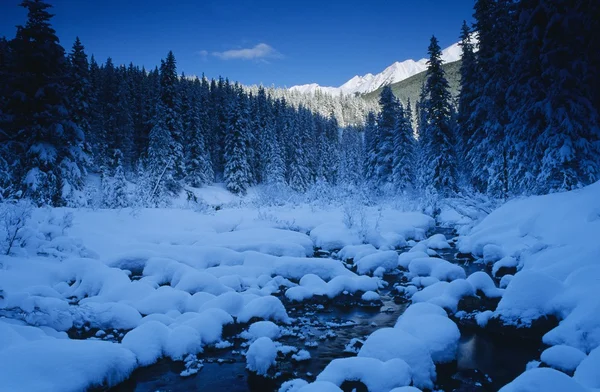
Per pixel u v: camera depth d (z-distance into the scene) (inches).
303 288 399.5
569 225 425.4
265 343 254.4
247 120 2102.6
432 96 1181.1
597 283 264.7
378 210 1023.6
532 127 701.9
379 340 239.8
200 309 330.0
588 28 616.7
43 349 203.5
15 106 795.4
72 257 448.8
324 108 5083.7
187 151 1801.2
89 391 198.7
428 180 1190.9
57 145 841.5
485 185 1014.4
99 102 1836.9
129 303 339.6
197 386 230.1
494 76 896.3
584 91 647.8
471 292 345.4
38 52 789.9
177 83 1863.9
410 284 447.2
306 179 2278.5
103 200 797.9
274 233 639.8
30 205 460.4
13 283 331.9
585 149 619.5
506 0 917.8
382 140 1636.3
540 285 291.1
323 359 265.3
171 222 725.9
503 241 516.7
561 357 201.3
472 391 217.0
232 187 1862.7
